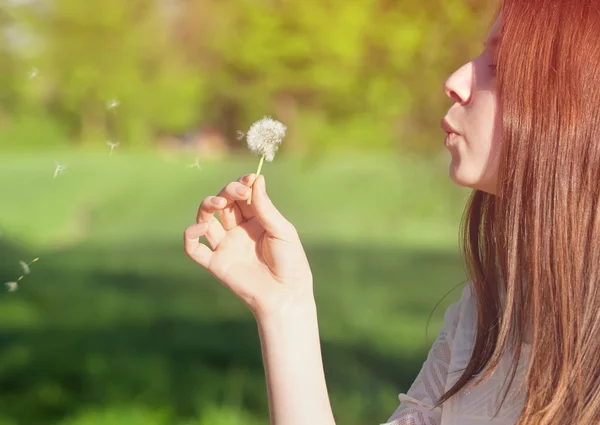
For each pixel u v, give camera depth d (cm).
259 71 1363
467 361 193
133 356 795
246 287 192
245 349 851
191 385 697
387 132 1291
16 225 1928
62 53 2683
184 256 1648
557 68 163
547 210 163
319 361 190
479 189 187
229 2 1491
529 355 172
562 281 162
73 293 1167
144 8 2514
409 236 1870
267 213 190
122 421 617
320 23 1118
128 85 2859
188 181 2667
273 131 190
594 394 161
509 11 170
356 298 1119
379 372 730
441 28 881
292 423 186
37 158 2975
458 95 182
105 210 2278
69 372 728
